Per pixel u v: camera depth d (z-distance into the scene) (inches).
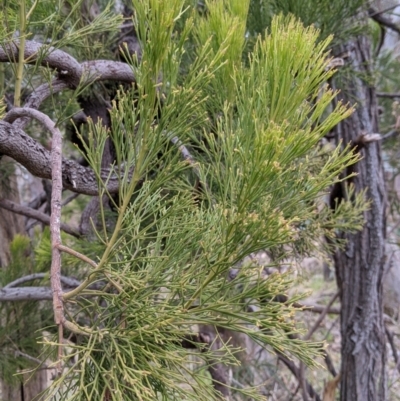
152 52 21.5
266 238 24.2
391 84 124.0
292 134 23.8
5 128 30.5
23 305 71.4
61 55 37.4
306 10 54.5
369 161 76.3
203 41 34.0
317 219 55.3
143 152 23.4
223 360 27.3
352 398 79.8
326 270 159.3
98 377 23.9
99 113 64.0
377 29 98.7
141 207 26.6
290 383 129.2
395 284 98.0
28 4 41.8
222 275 28.7
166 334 26.0
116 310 27.0
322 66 25.9
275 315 25.7
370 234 77.8
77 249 56.2
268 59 25.5
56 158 25.9
